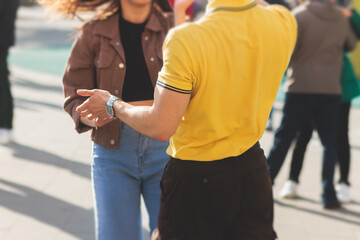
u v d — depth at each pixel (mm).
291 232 4488
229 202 2322
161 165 2938
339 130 5176
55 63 13430
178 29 2162
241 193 2344
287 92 4949
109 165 2908
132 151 2889
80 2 3131
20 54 14734
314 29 4789
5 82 6594
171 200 2361
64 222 4547
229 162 2303
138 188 2982
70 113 2869
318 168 6082
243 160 2324
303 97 4867
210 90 2191
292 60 4914
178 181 2328
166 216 2385
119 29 2926
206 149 2297
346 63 5062
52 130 7332
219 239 2404
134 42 2920
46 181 5438
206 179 2293
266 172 2406
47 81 11008
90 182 5461
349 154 5195
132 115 2271
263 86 2312
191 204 2330
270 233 2438
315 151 6699
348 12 4926
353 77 5062
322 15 4789
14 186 5277
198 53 2131
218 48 2168
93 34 2895
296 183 5227
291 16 2404
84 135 7148
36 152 6348
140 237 2998
